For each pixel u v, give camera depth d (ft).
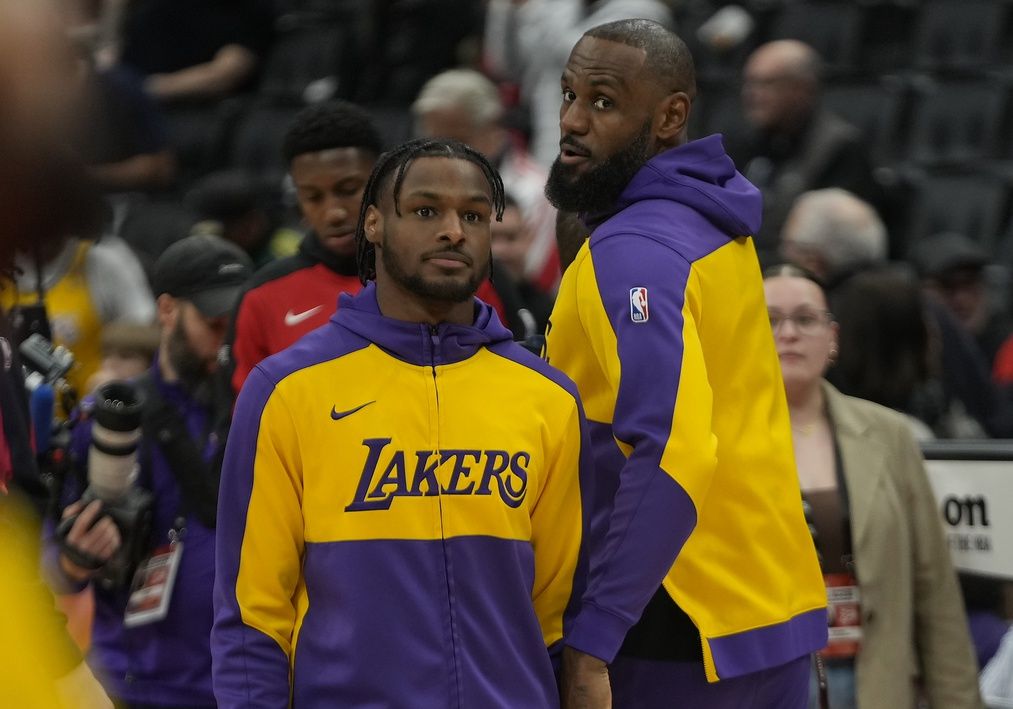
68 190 10.14
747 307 30.37
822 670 36.63
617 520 27.45
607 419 29.71
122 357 53.83
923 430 46.88
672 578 29.27
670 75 30.04
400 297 27.58
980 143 90.38
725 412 29.78
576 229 34.55
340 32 98.84
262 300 39.24
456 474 26.58
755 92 72.59
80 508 36.22
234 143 97.04
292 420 26.63
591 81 29.99
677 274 28.50
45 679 10.29
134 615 38.04
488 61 89.51
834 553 37.91
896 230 74.43
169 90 97.45
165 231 85.40
